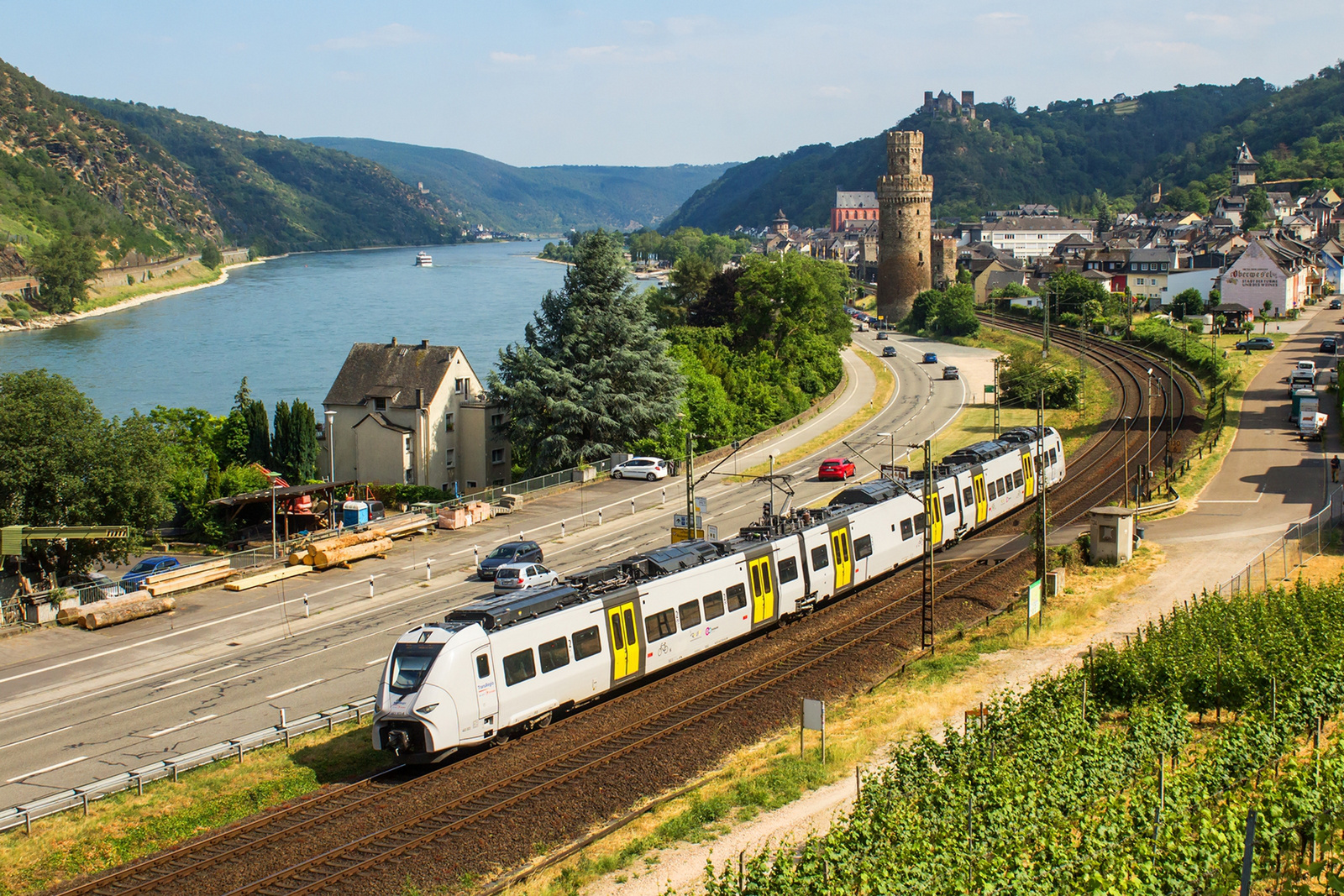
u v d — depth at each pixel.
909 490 60.47
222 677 46.91
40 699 44.81
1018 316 184.88
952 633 48.81
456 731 35.00
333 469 97.62
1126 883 23.23
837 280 179.62
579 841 29.53
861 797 29.19
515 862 28.67
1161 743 32.44
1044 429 80.50
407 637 36.28
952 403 120.12
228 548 78.12
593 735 37.44
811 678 42.66
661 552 45.62
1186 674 37.91
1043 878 24.19
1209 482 75.56
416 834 30.16
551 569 62.44
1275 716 33.25
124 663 48.91
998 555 62.00
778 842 28.98
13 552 53.56
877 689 41.84
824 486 83.38
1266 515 66.56
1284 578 54.28
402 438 94.69
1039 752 31.06
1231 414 96.69
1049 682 36.34
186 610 56.81
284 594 59.56
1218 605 43.47
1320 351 128.62
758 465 93.06
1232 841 25.38
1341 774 27.97
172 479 78.81
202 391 146.00
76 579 63.00
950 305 180.12
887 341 181.12
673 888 26.00
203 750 37.72
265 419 96.94
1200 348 126.12
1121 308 168.12
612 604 41.03
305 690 44.97
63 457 60.12
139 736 40.69
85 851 30.98
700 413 104.88
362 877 27.77
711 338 133.88
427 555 67.31
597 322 93.38
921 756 30.56
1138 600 52.84
